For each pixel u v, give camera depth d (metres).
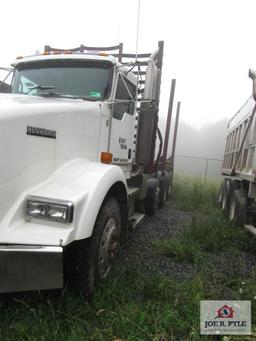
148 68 4.33
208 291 3.43
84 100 4.21
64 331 2.64
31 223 2.66
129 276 3.55
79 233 2.68
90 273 3.05
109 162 4.12
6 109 2.66
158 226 6.57
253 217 6.12
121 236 4.00
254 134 6.28
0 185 2.52
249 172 6.29
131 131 5.35
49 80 4.50
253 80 5.44
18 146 2.68
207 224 5.83
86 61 4.45
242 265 4.47
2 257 2.42
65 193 2.79
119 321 2.73
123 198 3.85
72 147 3.48
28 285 2.47
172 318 2.79
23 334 2.51
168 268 4.20
